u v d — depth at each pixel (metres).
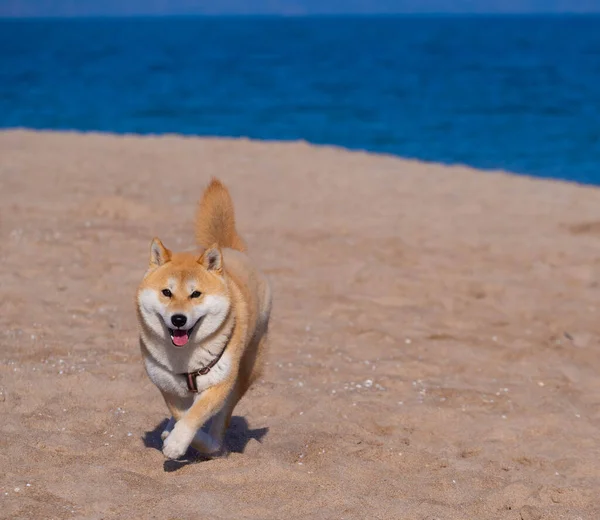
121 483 4.61
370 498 4.68
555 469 5.58
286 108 33.84
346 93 39.53
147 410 5.96
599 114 32.34
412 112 32.94
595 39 110.00
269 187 15.87
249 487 4.69
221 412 5.33
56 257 9.81
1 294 8.23
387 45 93.50
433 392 6.94
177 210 13.08
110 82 42.88
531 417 6.49
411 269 10.82
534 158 23.69
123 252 10.27
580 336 8.68
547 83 44.34
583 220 14.21
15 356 6.71
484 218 14.20
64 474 4.65
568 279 10.86
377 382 7.08
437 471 5.35
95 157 17.80
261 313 5.68
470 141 26.42
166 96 37.19
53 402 5.87
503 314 9.34
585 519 4.66
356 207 14.52
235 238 6.04
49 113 30.66
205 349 4.89
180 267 4.89
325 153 20.58
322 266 10.62
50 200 13.02
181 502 4.41
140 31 172.12
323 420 6.12
